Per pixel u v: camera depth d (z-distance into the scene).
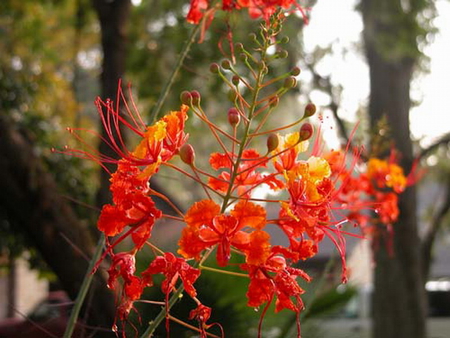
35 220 4.89
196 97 2.34
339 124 11.51
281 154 2.38
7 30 12.60
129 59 12.18
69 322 2.73
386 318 9.90
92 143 9.60
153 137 2.25
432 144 10.83
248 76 10.79
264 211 2.19
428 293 15.60
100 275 4.42
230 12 3.18
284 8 3.00
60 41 13.70
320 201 2.28
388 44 10.16
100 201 5.30
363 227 4.60
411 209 9.84
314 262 12.49
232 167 2.34
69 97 10.40
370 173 4.59
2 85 9.05
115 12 6.97
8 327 11.33
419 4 10.17
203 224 2.20
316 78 11.84
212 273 4.35
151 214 2.22
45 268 7.72
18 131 5.45
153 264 2.21
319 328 5.34
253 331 4.62
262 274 2.21
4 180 4.85
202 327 2.26
